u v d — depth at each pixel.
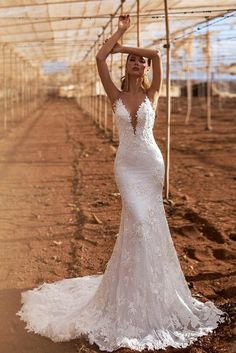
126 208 5.26
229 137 24.89
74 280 6.43
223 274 6.87
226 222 9.38
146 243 5.21
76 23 15.78
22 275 6.91
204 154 19.33
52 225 9.41
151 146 5.30
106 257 7.58
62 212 10.42
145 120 5.22
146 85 5.44
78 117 42.75
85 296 5.93
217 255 7.75
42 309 5.71
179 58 28.33
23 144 22.55
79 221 9.66
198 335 5.14
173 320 5.28
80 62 40.78
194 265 7.23
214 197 11.77
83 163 17.00
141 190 5.27
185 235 8.71
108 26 16.98
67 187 13.09
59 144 22.53
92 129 30.03
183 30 16.08
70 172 15.32
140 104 5.24
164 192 11.84
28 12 12.64
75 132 28.19
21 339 5.13
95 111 35.81
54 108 61.03
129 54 5.31
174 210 10.34
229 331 5.25
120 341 4.96
